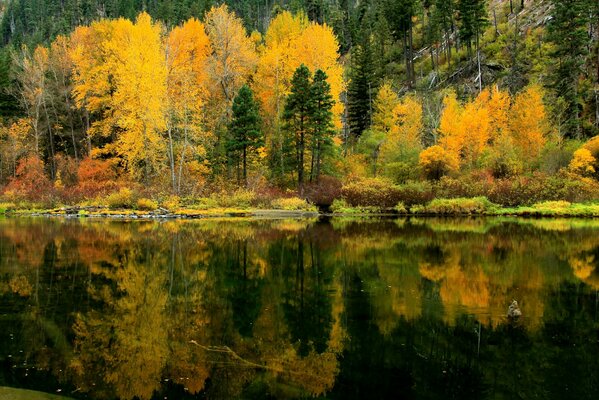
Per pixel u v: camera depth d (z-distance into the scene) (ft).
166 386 19.29
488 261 47.42
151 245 57.47
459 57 196.95
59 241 60.39
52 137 143.13
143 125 107.04
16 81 157.48
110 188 114.32
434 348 23.31
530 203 108.68
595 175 112.98
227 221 91.35
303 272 42.16
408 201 111.45
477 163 128.57
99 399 18.07
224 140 121.08
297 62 130.41
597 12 161.48
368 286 36.81
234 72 122.62
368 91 173.78
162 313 29.58
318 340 24.57
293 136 119.55
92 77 123.65
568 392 18.61
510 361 22.04
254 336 25.43
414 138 136.46
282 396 18.21
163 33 130.82
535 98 130.41
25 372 20.71
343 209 111.75
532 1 201.26
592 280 38.47
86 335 25.55
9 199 114.32
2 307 30.73
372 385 19.43
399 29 207.82
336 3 296.51
